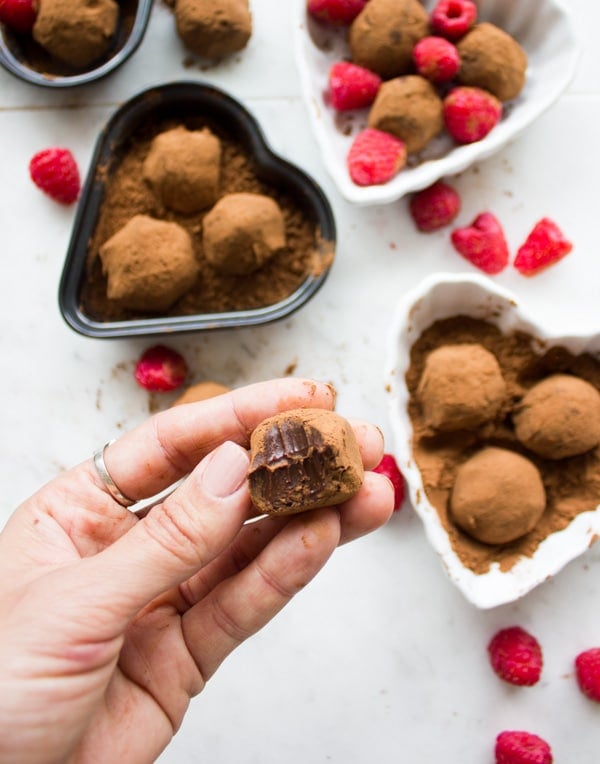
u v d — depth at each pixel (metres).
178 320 0.35
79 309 0.35
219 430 0.29
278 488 0.24
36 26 0.36
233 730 0.36
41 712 0.23
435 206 0.36
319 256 0.35
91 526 0.28
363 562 0.36
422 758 0.36
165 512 0.24
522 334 0.34
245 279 0.36
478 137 0.35
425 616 0.36
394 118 0.34
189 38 0.36
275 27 0.37
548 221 0.36
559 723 0.36
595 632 0.36
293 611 0.36
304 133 0.37
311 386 0.29
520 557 0.34
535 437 0.33
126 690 0.26
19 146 0.37
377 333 0.37
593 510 0.33
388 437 0.36
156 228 0.35
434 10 0.35
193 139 0.35
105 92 0.37
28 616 0.23
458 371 0.33
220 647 0.27
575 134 0.37
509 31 0.36
